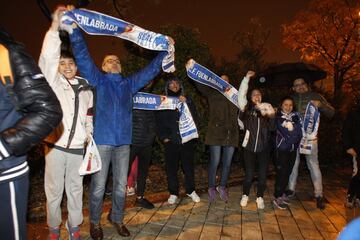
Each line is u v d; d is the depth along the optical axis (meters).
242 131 8.12
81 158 3.67
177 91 5.40
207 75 5.44
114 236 4.26
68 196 3.68
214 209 5.46
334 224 5.09
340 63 14.22
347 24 13.79
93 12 3.83
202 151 7.26
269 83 7.71
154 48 4.42
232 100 5.60
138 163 5.26
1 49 1.85
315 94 5.98
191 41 6.77
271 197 6.30
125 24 4.09
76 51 3.70
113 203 4.27
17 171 1.91
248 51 10.34
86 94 3.72
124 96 4.13
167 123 5.34
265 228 4.81
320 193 5.86
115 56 4.26
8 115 1.90
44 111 1.87
